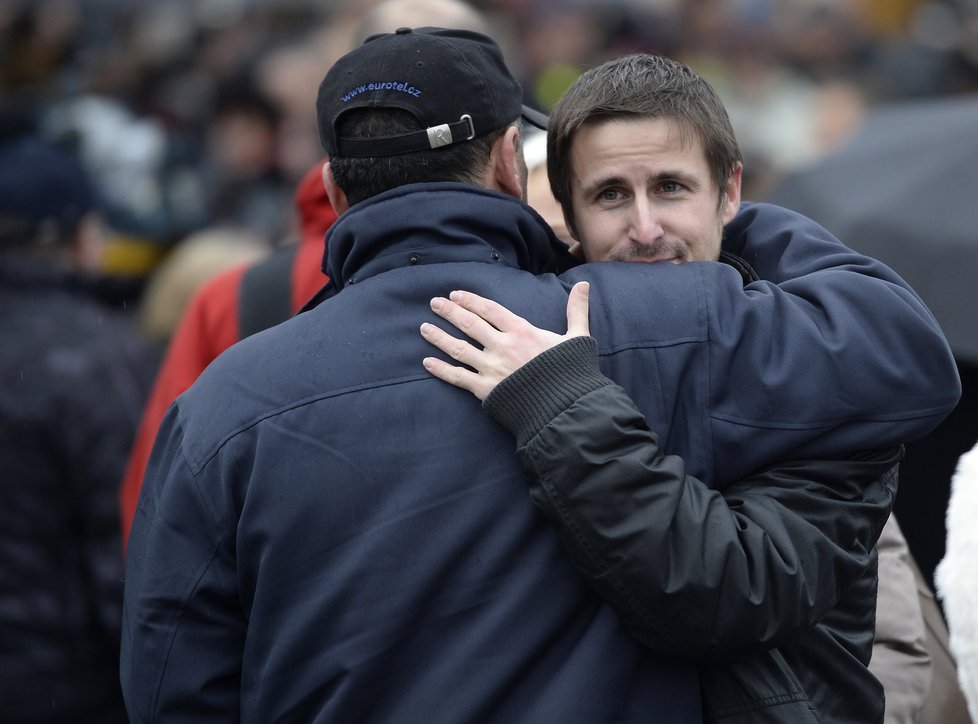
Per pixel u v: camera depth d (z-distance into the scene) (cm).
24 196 1214
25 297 1188
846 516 650
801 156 2811
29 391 1129
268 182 2428
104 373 1158
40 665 1117
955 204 1271
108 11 2877
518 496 650
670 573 615
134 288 1627
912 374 654
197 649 676
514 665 636
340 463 655
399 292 679
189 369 1045
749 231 747
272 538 655
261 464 659
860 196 1321
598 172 701
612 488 619
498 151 708
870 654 706
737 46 3019
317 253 1035
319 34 2511
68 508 1132
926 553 1058
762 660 655
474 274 680
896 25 3372
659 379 659
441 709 634
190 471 673
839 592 652
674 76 707
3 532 1113
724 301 671
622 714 638
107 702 1145
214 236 1794
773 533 632
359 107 683
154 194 2234
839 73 3025
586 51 2914
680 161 696
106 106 2470
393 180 690
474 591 645
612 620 645
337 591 645
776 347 657
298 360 674
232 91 2453
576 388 637
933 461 1080
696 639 622
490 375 653
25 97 2617
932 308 1223
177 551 675
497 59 712
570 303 672
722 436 653
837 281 671
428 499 648
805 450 653
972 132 1338
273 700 659
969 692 761
